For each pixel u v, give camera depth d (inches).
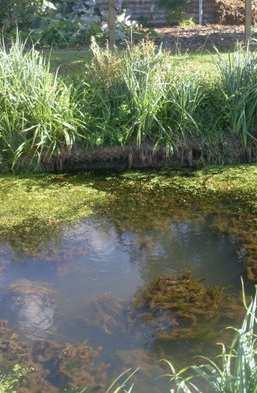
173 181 256.7
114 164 271.9
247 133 268.5
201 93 279.1
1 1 428.8
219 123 275.3
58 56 371.2
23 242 211.5
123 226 221.8
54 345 157.5
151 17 522.0
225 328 162.4
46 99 269.3
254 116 273.0
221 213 229.0
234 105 272.7
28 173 266.4
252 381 109.8
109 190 250.8
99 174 266.5
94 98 279.9
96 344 158.6
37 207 235.9
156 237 213.8
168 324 165.5
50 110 268.4
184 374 146.6
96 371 148.7
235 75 278.8
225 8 508.1
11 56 280.7
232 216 226.4
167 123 273.7
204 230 217.0
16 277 190.2
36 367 150.5
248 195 241.4
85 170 270.7
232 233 214.2
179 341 158.7
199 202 238.2
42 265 196.7
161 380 145.1
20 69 275.6
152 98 271.6
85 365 150.9
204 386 141.6
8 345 158.1
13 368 150.3
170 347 156.6
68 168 271.4
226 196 241.6
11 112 267.7
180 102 271.6
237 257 199.2
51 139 267.1
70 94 279.6
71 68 339.3
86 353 154.9
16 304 175.5
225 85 278.4
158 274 190.1
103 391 142.5
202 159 270.4
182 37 434.6
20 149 263.0
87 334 162.4
